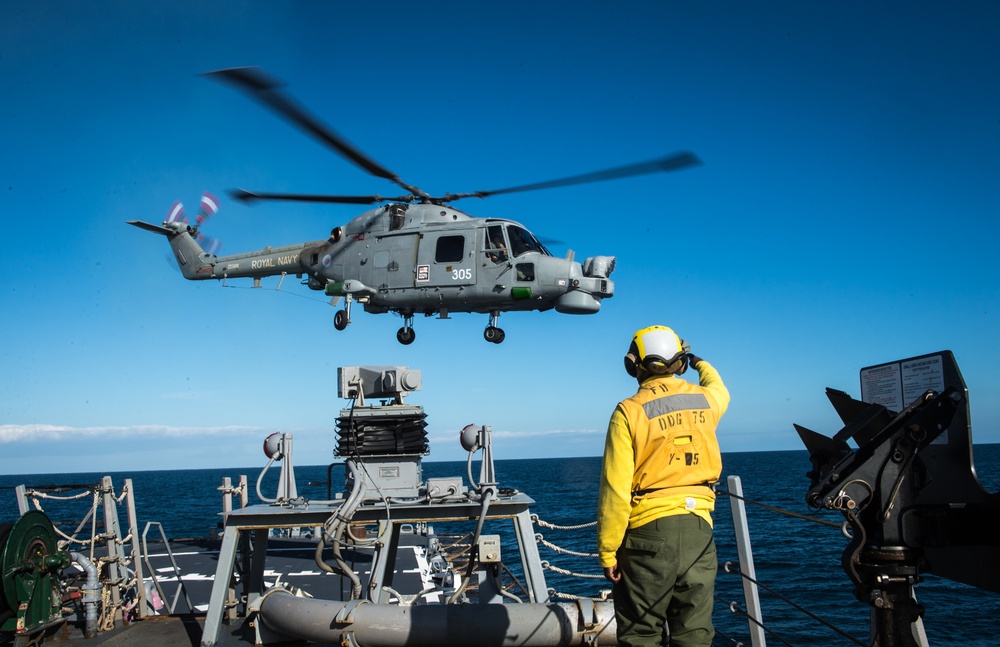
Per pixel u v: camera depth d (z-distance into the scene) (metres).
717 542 24.08
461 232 14.39
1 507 56.47
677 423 3.50
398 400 7.20
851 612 14.62
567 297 14.01
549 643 4.65
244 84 9.01
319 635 5.04
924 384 3.51
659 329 3.82
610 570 3.41
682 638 3.40
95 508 7.37
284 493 6.84
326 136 10.95
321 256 15.59
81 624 6.99
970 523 3.08
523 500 6.56
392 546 7.12
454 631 4.73
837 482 3.14
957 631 13.23
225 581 6.29
